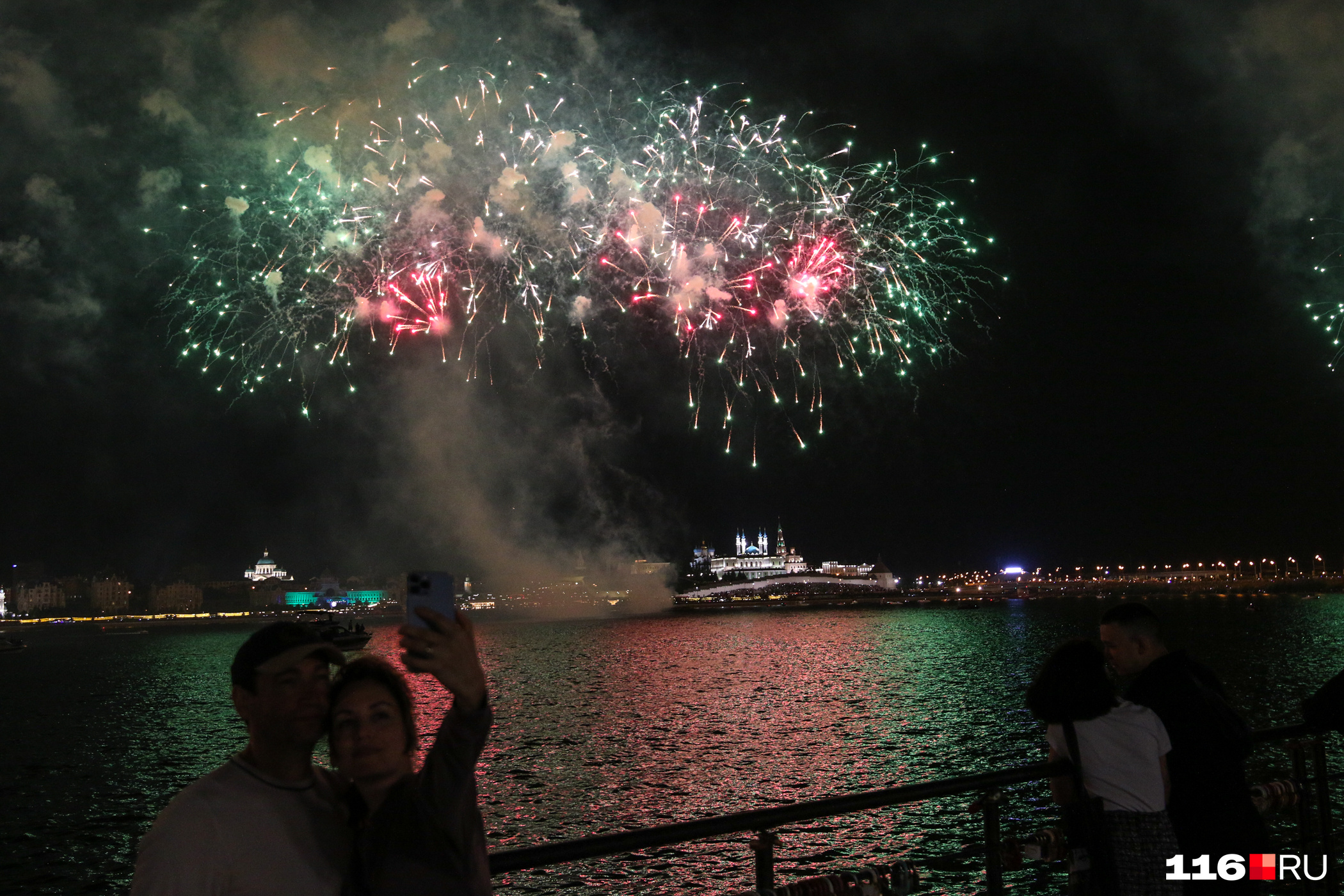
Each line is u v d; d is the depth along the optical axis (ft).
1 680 369.71
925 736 153.89
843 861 81.66
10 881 92.73
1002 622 655.35
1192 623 554.87
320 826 13.70
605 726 176.14
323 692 14.19
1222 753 20.66
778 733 160.97
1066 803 20.42
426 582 12.52
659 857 87.20
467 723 12.45
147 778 143.23
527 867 15.46
